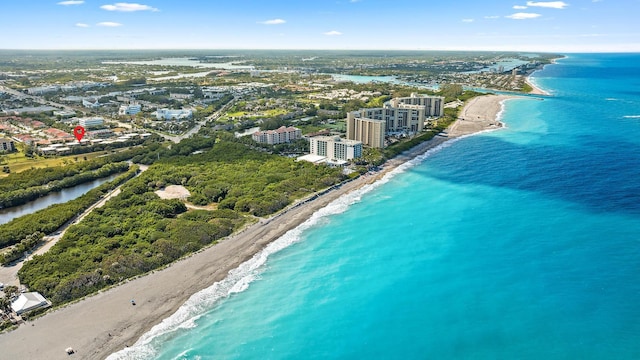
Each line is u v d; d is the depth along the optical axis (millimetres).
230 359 103500
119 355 103688
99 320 114938
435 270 137500
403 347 106062
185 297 125562
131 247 149875
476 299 122188
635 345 102812
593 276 130000
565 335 106938
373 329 112438
